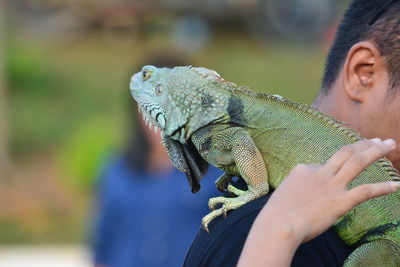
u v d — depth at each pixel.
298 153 3.82
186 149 4.13
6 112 18.75
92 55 27.75
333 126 3.82
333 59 4.03
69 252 13.10
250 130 3.90
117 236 7.32
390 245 3.62
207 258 3.55
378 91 3.79
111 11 29.45
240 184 3.92
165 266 7.11
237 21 30.16
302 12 28.55
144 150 7.25
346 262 3.54
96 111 20.89
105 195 7.36
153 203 7.14
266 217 3.28
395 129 3.78
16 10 29.70
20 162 17.50
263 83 23.70
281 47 28.73
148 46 28.92
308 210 3.26
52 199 15.50
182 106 4.04
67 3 29.52
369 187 3.30
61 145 18.44
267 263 3.16
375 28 3.83
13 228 14.21
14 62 23.17
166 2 29.38
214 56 27.42
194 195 6.96
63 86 23.42
